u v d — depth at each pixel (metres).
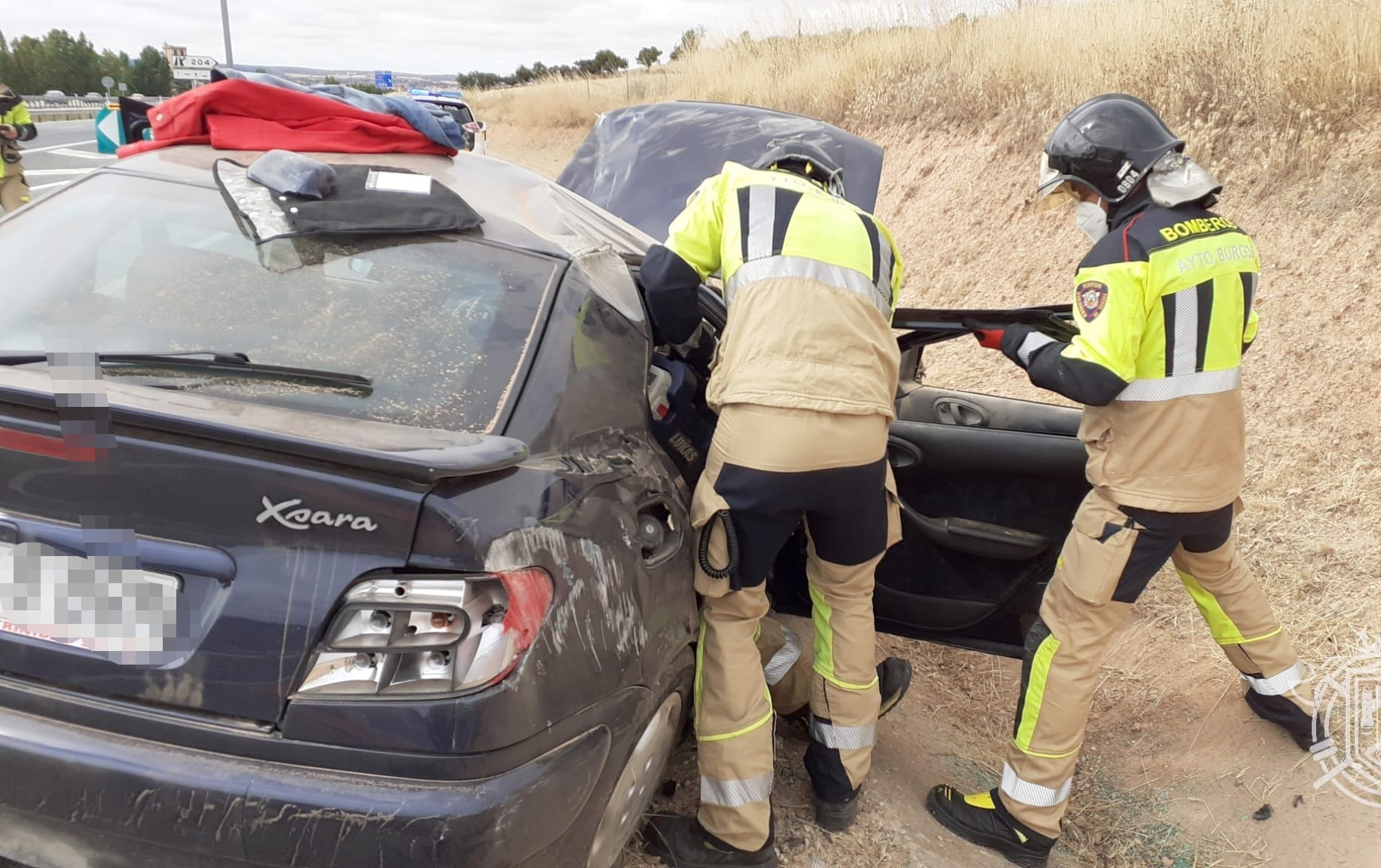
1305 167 4.92
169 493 1.42
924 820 2.59
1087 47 6.84
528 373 1.81
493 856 1.42
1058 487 2.81
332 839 1.38
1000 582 2.88
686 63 15.59
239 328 1.79
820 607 2.42
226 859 1.40
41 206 2.19
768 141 3.47
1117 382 2.19
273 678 1.42
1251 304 2.34
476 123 17.03
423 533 1.42
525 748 1.48
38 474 1.43
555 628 1.53
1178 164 2.26
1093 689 2.44
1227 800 2.70
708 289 2.82
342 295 1.88
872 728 2.39
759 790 2.13
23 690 1.47
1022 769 2.47
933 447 2.86
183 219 2.05
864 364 2.12
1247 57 5.54
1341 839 2.47
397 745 1.41
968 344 6.14
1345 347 4.14
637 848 2.24
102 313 1.82
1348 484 3.67
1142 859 2.61
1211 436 2.29
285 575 1.43
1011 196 6.80
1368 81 4.86
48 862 1.51
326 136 2.54
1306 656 3.03
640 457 1.98
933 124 8.37
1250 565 3.47
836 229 2.19
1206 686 3.12
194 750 1.43
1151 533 2.33
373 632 1.43
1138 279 2.19
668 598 1.94
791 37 12.41
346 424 1.52
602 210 3.17
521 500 1.55
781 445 2.02
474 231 2.14
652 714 1.87
